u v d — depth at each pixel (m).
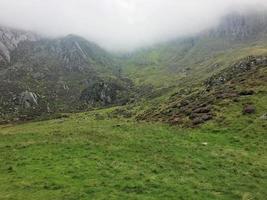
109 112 190.00
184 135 58.28
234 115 67.00
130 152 44.84
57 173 35.72
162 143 50.62
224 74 167.38
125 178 34.12
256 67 125.88
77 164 38.94
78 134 57.97
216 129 61.91
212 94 92.12
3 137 64.75
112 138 53.34
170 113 88.44
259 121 61.28
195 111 76.69
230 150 47.81
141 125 70.50
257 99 73.12
